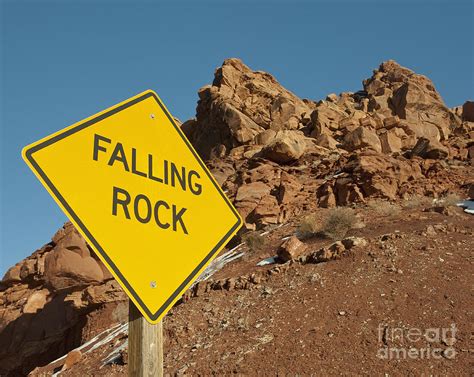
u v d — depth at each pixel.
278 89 44.91
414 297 12.19
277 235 21.20
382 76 51.12
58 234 30.47
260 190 26.20
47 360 28.70
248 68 47.16
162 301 2.91
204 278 18.97
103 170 2.85
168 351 13.29
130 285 2.77
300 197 25.02
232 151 36.28
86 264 26.16
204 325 14.17
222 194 3.58
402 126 36.06
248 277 16.33
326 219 19.58
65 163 2.67
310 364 10.41
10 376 29.83
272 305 13.85
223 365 11.41
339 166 27.41
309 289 14.09
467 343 9.99
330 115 37.78
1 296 33.00
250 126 38.38
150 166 3.14
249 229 23.52
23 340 29.70
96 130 2.89
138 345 2.88
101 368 15.04
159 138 3.28
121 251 2.79
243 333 12.77
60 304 29.45
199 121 44.47
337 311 12.38
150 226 3.00
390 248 15.17
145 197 3.04
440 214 18.86
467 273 13.02
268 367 10.73
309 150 32.25
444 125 39.03
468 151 28.86
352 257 15.28
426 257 14.27
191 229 3.26
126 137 3.06
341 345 10.86
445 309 11.39
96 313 25.28
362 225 18.80
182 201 3.28
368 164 24.19
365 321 11.62
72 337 28.02
